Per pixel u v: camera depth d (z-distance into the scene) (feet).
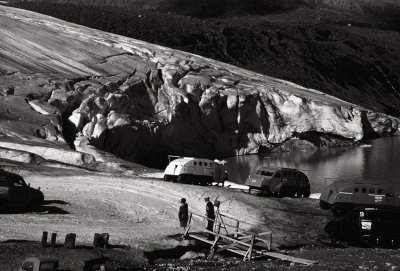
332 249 76.79
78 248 58.54
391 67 577.84
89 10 571.28
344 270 59.88
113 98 207.72
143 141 217.36
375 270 59.98
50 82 211.00
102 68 249.75
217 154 262.47
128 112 220.23
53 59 245.04
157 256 65.82
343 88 502.38
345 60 549.13
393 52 624.59
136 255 61.57
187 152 247.09
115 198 95.71
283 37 584.40
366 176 219.82
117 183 109.40
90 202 90.33
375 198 100.27
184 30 561.84
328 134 308.19
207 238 72.95
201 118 249.55
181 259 65.57
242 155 269.23
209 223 74.43
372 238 80.28
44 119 175.94
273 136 282.15
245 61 522.47
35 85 204.13
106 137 196.24
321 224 94.12
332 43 600.80
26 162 127.75
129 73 250.37
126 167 145.69
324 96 336.49
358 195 100.27
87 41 285.84
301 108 287.89
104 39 300.61
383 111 481.05
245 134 274.36
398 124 386.11
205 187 114.93
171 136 236.22
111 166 143.74
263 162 251.80
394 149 309.01
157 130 221.87
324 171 231.91
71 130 189.67
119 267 55.52
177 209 92.48
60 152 144.36
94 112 199.11
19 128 163.22
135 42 322.96
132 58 273.54
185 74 262.26
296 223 93.61
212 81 265.54
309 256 69.05
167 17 591.78
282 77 491.31
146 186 108.47
